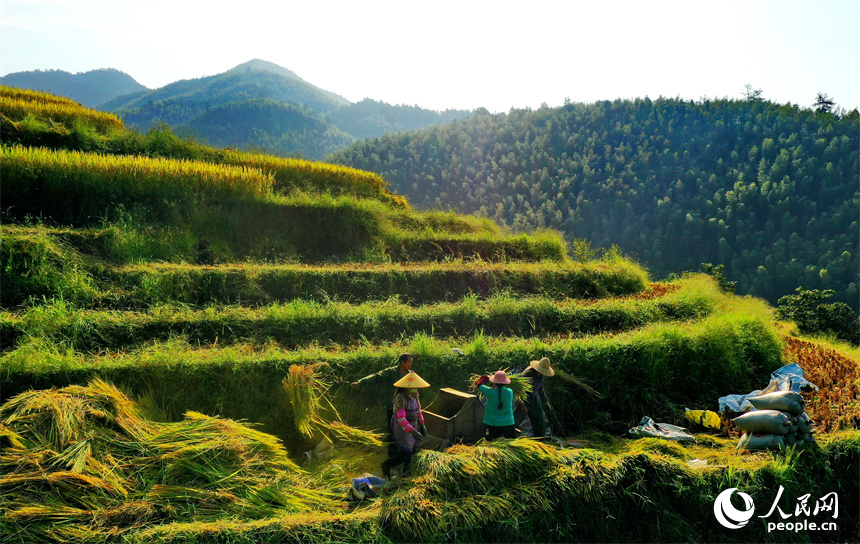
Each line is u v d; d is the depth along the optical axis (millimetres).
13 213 14008
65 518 5281
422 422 6910
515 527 5746
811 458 7363
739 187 150375
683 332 10375
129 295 11086
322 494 6379
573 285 15250
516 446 6625
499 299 12430
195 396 7703
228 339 9758
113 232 13148
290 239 16797
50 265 11211
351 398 8242
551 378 9047
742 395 9445
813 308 30328
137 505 5512
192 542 5105
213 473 6055
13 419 6074
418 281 13750
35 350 7742
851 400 9562
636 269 17094
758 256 128125
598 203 164000
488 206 181125
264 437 6828
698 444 8195
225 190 16688
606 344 9602
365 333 10594
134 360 7824
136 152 20828
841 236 125125
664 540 6230
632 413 9219
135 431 6445
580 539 6043
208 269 12180
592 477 6297
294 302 11211
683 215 149250
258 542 5234
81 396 6617
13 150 14969
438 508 5719
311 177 23359
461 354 8992
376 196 24125
